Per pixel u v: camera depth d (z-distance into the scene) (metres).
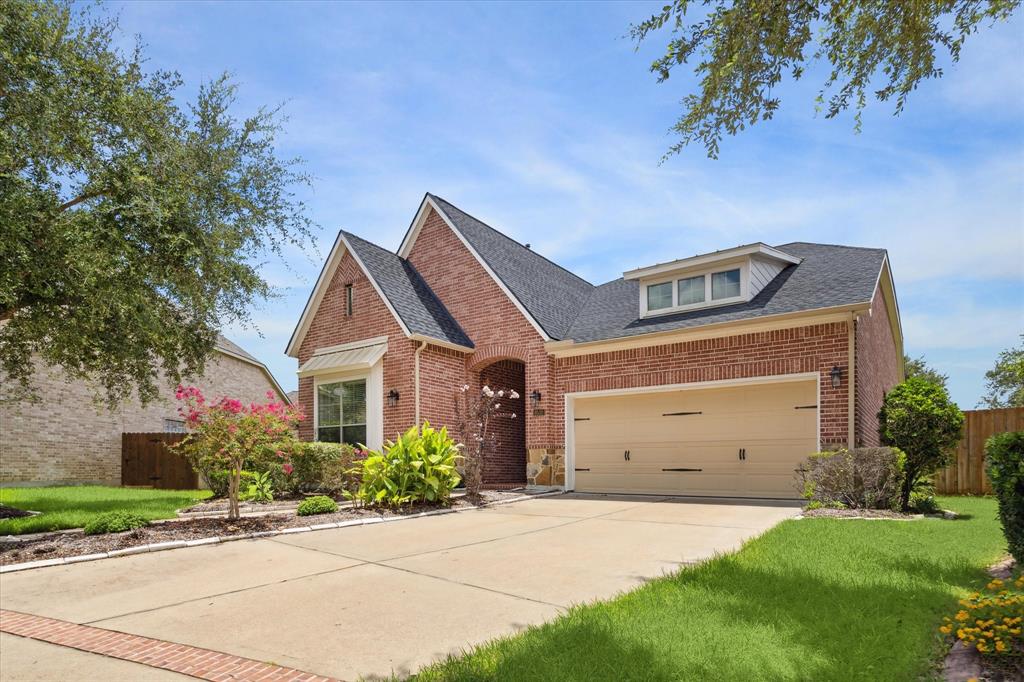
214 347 12.85
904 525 8.71
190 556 7.69
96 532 8.92
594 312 18.70
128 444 22.23
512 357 17.55
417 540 8.62
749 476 13.66
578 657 3.88
